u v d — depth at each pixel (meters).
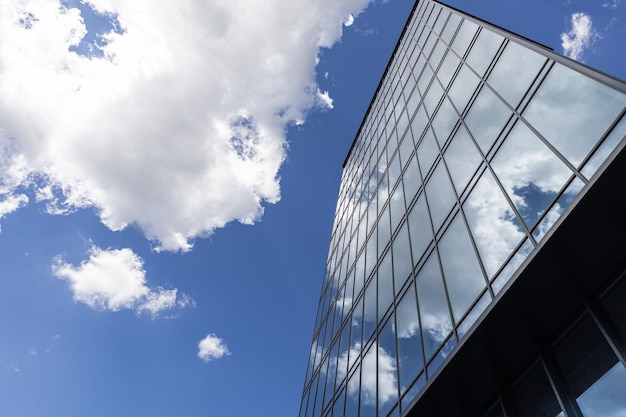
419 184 18.14
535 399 9.33
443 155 16.41
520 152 11.18
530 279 8.83
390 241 19.62
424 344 13.03
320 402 23.02
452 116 16.88
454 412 11.52
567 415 8.18
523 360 9.93
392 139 26.12
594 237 8.14
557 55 11.23
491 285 10.45
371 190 27.30
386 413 14.15
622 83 8.55
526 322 9.34
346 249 28.95
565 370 8.79
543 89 11.27
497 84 13.98
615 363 7.72
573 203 8.05
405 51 32.16
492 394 10.73
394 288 17.09
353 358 19.62
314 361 28.02
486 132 13.48
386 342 16.12
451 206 14.15
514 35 14.32
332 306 27.86
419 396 11.49
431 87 21.42
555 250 8.42
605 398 7.64
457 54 19.19
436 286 13.41
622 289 8.15
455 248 12.90
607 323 8.16
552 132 10.16
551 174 9.66
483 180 12.56
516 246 10.00
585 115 9.30
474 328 9.81
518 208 10.38
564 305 8.99
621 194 7.66
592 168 8.45
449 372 10.59
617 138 8.15
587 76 9.70
